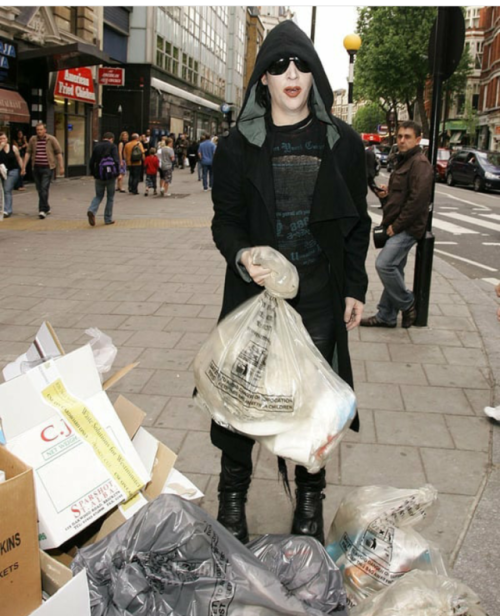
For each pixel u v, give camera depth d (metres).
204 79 48.12
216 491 3.06
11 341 5.21
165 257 8.95
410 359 4.91
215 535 1.85
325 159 2.29
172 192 20.20
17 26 18.12
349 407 2.26
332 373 2.32
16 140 19.88
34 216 13.22
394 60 50.09
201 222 12.88
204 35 46.72
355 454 3.43
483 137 58.47
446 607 1.83
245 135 2.32
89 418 2.22
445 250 11.19
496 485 3.14
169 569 1.77
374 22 51.00
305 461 2.18
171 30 37.09
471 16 65.06
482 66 59.50
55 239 10.30
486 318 6.02
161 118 36.59
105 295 6.71
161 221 12.95
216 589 1.72
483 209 18.22
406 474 3.23
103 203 16.12
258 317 2.26
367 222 2.47
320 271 2.43
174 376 4.50
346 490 3.09
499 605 2.32
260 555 2.05
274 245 2.34
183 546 1.80
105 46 29.98
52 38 20.19
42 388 2.18
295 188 2.32
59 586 1.77
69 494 2.05
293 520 2.62
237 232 2.39
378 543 2.16
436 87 5.34
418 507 2.27
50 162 12.71
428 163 5.25
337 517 2.35
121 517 2.13
